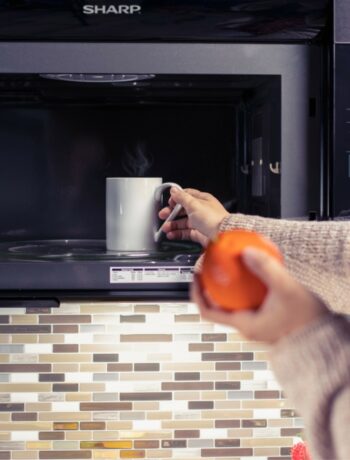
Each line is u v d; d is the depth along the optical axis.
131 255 0.93
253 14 0.85
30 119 1.09
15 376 1.21
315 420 0.43
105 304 1.21
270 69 0.87
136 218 0.96
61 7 0.84
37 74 0.86
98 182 1.10
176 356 1.22
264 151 0.95
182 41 0.86
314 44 0.87
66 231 1.11
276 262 0.43
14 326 1.21
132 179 0.96
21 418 1.21
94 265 0.88
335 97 0.86
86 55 0.85
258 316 0.43
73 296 0.89
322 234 0.55
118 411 1.22
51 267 0.88
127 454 1.22
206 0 0.85
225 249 0.43
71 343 1.21
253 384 1.22
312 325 0.43
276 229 0.59
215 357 1.22
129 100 1.05
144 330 1.21
